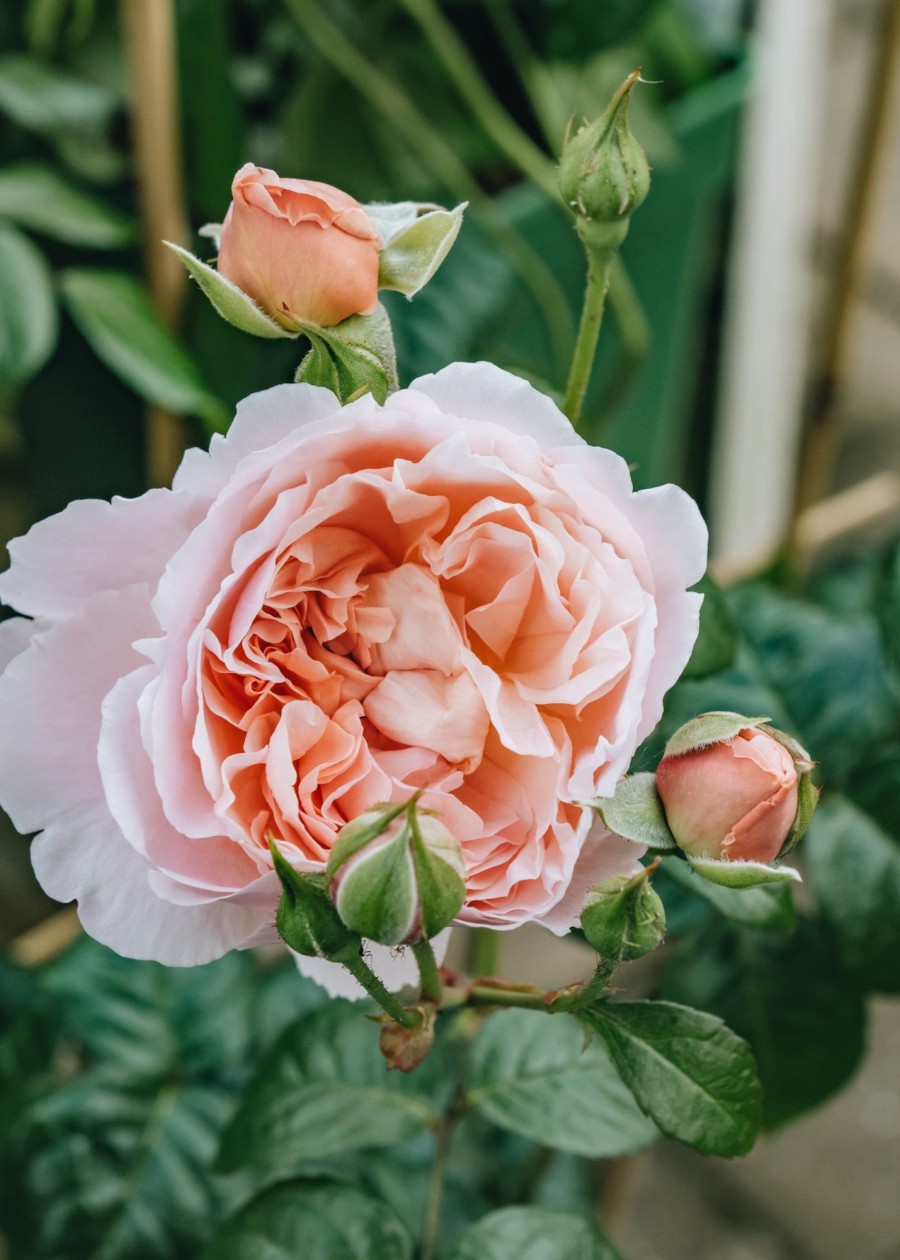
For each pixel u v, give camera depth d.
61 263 0.73
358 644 0.36
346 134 0.69
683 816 0.34
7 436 0.83
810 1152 0.80
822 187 1.12
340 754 0.35
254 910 0.35
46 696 0.34
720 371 0.86
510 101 0.73
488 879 0.35
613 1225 0.66
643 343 0.63
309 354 0.36
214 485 0.34
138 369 0.57
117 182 0.72
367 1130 0.45
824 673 0.50
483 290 0.65
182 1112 0.53
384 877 0.32
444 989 0.38
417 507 0.35
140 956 0.35
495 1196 0.55
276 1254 0.43
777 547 0.75
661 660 0.35
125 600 0.35
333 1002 0.46
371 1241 0.43
